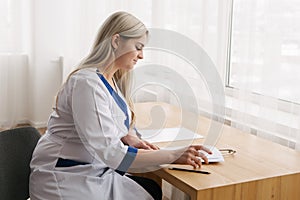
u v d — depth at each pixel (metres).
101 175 1.96
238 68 2.94
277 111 2.68
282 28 2.60
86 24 4.45
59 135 1.94
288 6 2.56
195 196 1.76
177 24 3.57
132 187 1.97
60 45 4.68
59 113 1.94
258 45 2.79
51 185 1.87
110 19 1.95
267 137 2.72
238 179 1.86
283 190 1.95
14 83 4.68
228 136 2.52
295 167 2.04
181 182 1.83
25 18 4.66
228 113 3.05
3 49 4.59
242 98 2.88
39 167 1.93
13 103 4.70
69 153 1.92
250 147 2.32
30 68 4.71
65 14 4.57
